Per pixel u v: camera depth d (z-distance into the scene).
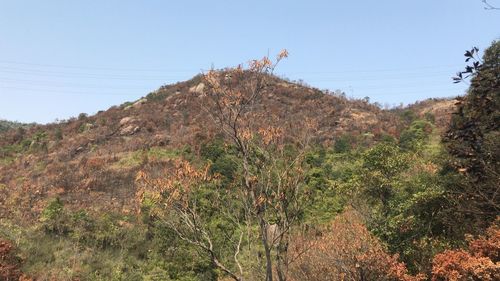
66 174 32.81
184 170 7.67
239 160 8.62
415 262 11.37
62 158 38.09
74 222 22.50
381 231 12.72
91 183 30.50
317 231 15.17
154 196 7.38
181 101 50.16
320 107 47.06
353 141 37.19
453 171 12.11
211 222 13.86
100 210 25.45
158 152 36.03
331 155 31.73
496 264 8.05
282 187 7.92
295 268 11.16
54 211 22.73
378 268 10.38
